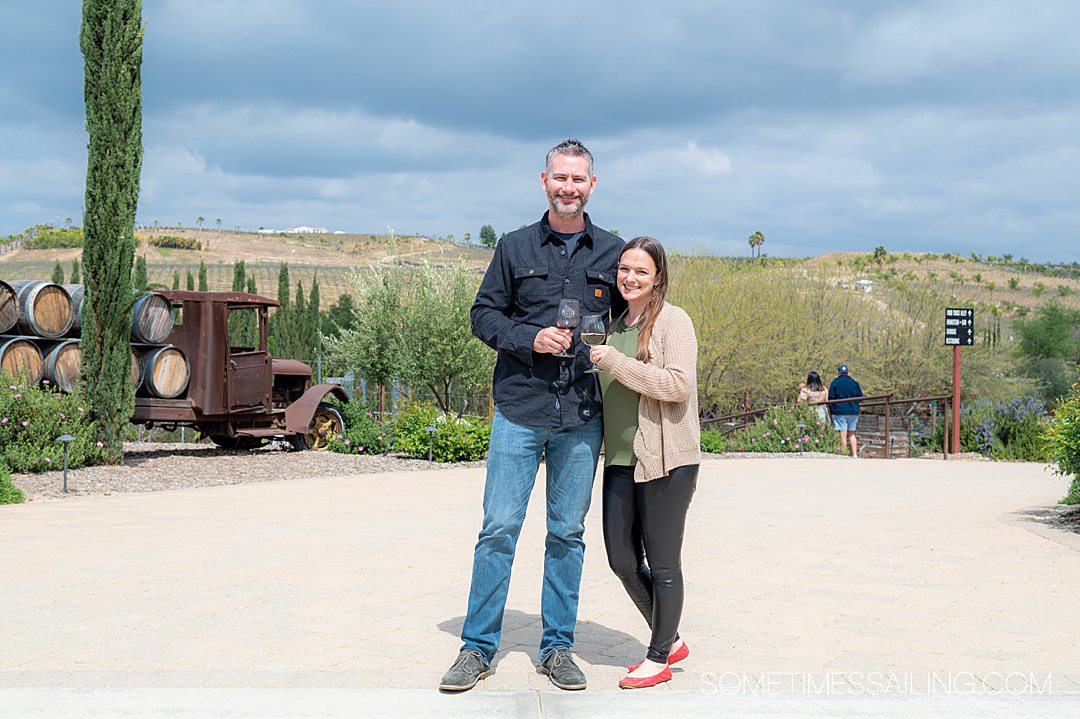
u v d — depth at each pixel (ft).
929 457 61.62
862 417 76.28
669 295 81.05
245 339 110.93
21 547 23.24
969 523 27.78
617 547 13.34
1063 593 18.44
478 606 13.17
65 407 41.83
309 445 54.29
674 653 13.60
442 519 28.94
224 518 29.01
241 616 16.40
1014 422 60.64
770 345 81.35
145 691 12.09
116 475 39.99
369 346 72.54
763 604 17.57
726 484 40.27
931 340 92.22
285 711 11.38
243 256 547.49
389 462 48.98
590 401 13.37
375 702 11.77
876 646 14.78
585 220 13.82
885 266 451.94
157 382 46.85
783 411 64.03
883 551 23.12
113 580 19.34
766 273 88.02
